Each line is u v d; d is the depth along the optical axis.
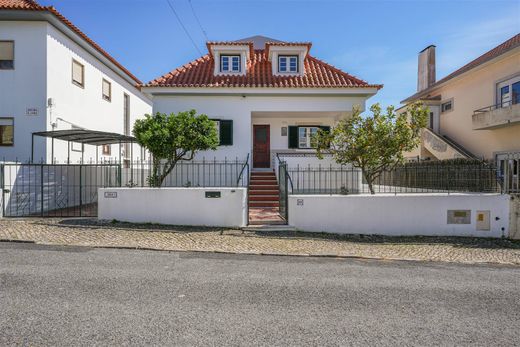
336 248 8.31
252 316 4.32
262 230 9.78
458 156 20.05
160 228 9.65
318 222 9.88
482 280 6.14
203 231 9.50
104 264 6.49
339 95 15.52
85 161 16.06
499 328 4.13
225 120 15.55
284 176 11.14
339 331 3.95
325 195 10.00
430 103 23.48
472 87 20.22
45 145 13.44
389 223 9.91
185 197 10.16
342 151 12.06
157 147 11.40
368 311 4.57
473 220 9.95
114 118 19.52
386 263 7.23
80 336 3.68
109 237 8.57
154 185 12.19
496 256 8.01
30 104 13.35
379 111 11.49
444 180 11.62
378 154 11.49
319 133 13.23
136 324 4.00
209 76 16.48
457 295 5.30
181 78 16.17
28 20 13.35
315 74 16.92
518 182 10.34
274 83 15.72
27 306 4.45
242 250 7.90
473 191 10.70
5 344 3.48
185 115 11.87
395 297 5.14
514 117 16.08
